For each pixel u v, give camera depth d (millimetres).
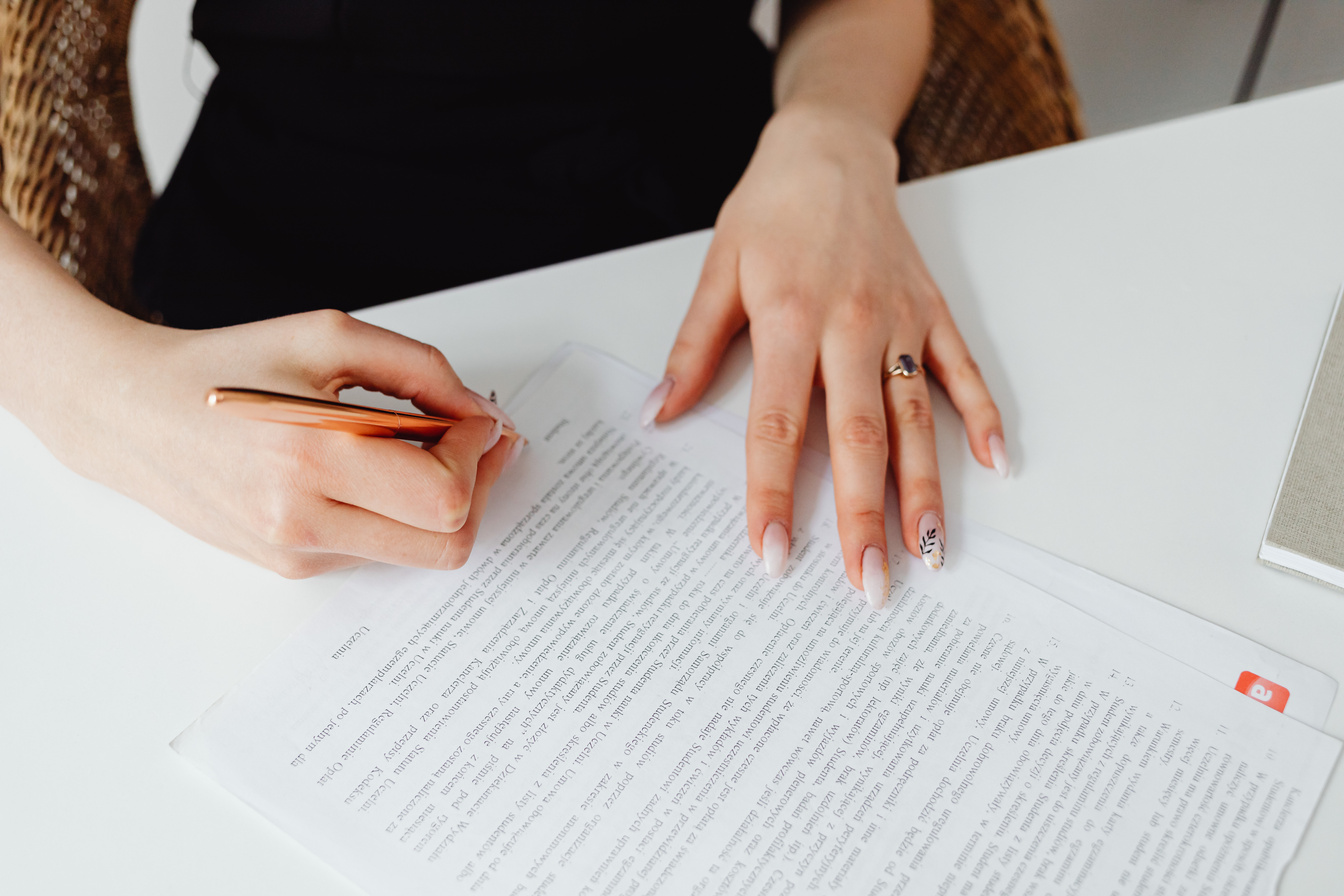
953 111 948
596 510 476
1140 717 395
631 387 539
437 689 405
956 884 351
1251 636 421
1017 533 464
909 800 372
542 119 775
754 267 562
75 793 374
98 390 442
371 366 443
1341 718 394
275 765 381
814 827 365
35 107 828
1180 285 575
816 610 435
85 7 849
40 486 477
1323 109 665
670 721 395
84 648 417
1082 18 1669
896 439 502
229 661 415
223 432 413
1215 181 631
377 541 416
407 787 376
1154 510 470
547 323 573
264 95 791
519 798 373
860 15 797
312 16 736
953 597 438
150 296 812
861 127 657
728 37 853
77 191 874
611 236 785
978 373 523
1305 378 524
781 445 485
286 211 793
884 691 405
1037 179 646
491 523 470
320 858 358
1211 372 530
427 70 757
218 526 432
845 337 524
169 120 1536
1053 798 372
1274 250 588
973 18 913
